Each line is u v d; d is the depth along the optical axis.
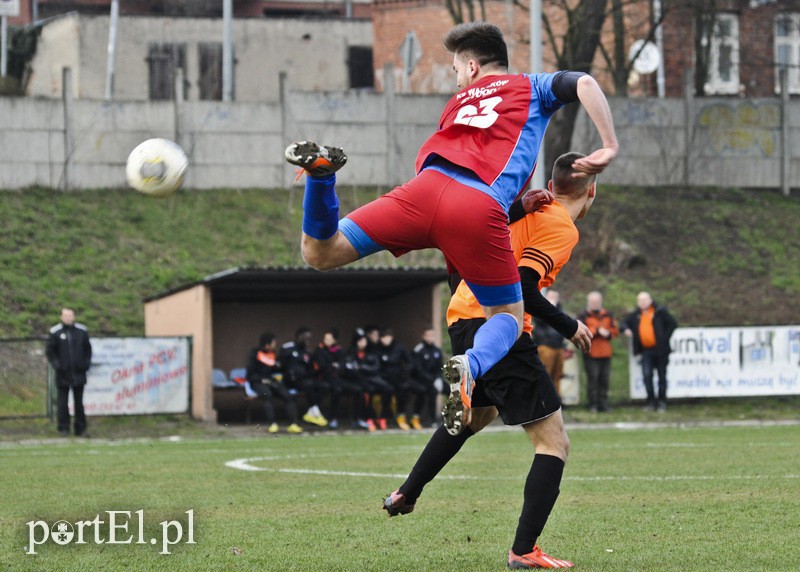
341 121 100.31
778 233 102.00
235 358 75.19
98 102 94.69
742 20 121.38
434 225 16.62
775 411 73.69
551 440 17.97
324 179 15.84
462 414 15.81
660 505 25.34
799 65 121.69
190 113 97.50
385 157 101.25
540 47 67.25
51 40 133.25
